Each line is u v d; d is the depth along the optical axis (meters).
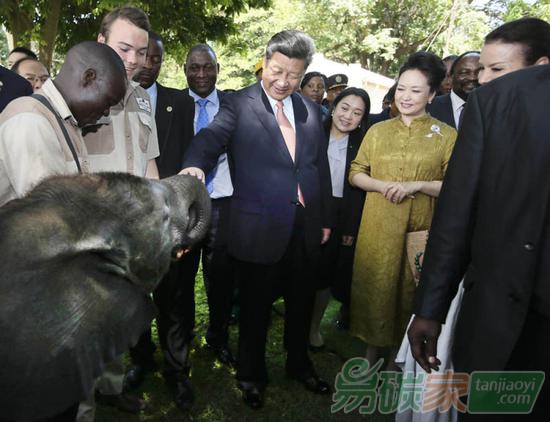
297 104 3.09
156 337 4.12
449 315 2.37
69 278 0.97
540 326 1.57
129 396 3.19
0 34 23.77
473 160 1.65
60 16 10.75
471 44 21.23
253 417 3.18
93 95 1.86
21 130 1.75
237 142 2.94
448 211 1.72
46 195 1.06
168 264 1.26
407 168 2.97
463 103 3.81
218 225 3.71
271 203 2.90
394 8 24.77
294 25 22.69
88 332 0.98
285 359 3.89
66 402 0.96
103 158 2.40
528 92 1.54
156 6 9.44
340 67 12.54
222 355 3.82
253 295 3.10
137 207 1.14
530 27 2.01
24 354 0.90
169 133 3.46
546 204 1.48
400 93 2.98
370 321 3.11
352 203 3.67
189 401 3.21
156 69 3.37
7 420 0.93
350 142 3.79
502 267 1.56
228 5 10.21
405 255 3.04
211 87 3.90
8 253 0.91
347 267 3.76
